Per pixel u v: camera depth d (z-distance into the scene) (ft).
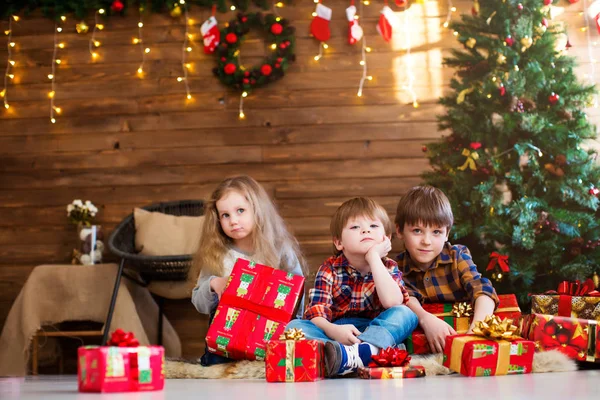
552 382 4.77
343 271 6.70
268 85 13.09
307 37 13.12
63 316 11.26
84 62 13.46
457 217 10.31
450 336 5.66
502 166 10.52
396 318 6.02
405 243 7.34
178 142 13.14
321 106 12.98
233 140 13.03
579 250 10.43
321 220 12.71
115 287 10.75
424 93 12.89
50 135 13.37
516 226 9.89
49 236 13.16
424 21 13.03
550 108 10.69
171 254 11.51
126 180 13.12
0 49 13.55
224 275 7.43
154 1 13.37
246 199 7.50
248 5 13.20
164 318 12.26
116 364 4.31
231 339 6.16
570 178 10.40
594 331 6.17
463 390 4.26
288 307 6.17
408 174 12.71
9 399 4.11
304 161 12.89
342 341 5.89
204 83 13.20
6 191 13.32
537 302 7.09
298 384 4.99
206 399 3.90
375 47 13.03
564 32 11.01
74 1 13.30
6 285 13.12
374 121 12.88
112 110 13.32
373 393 4.16
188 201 12.59
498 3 10.80
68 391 4.83
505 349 5.47
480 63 10.96
